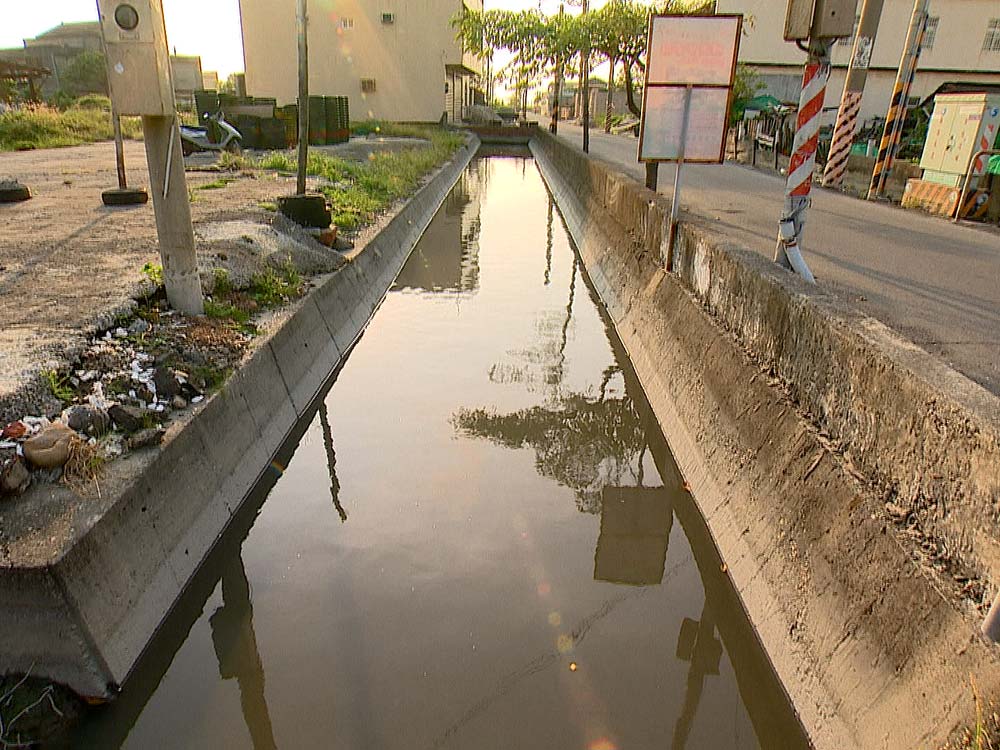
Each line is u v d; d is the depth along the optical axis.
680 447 5.50
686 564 4.50
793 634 3.36
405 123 32.19
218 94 21.47
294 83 31.28
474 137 35.34
